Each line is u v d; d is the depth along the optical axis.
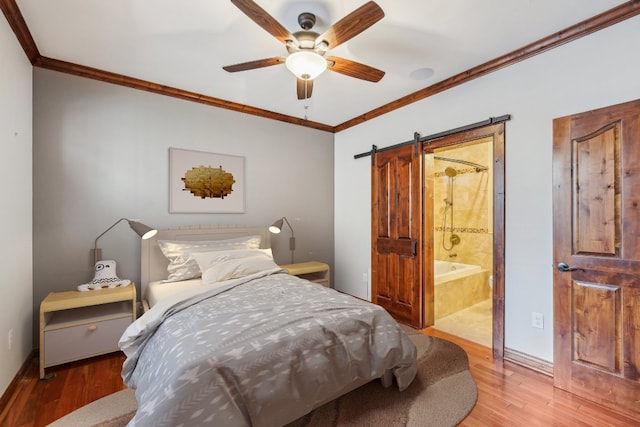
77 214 2.71
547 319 2.25
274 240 3.96
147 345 1.70
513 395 2.00
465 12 1.95
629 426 1.70
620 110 1.83
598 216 1.92
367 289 3.95
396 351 1.87
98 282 2.59
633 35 1.87
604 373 1.89
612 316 1.86
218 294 2.18
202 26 2.12
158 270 3.01
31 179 2.43
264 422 1.36
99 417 1.76
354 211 4.17
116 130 2.90
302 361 1.52
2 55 1.83
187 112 3.29
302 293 2.21
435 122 3.09
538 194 2.30
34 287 2.52
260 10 1.59
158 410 1.17
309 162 4.28
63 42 2.30
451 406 1.85
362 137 4.02
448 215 4.65
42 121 2.56
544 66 2.27
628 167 1.81
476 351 2.65
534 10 1.93
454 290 3.74
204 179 3.39
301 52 1.86
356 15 1.59
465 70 2.73
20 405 1.87
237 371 1.34
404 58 2.52
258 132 3.81
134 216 2.98
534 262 2.32
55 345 2.20
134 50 2.43
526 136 2.37
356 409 1.81
